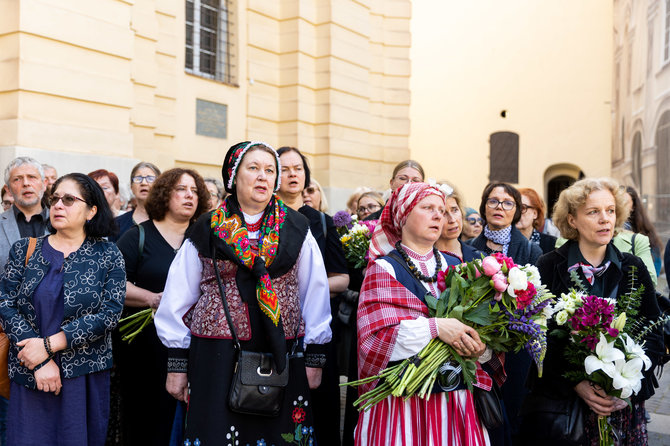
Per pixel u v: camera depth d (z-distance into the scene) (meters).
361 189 7.32
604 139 20.50
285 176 4.18
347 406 4.00
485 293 2.77
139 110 10.20
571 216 3.31
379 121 15.65
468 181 21.47
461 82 21.62
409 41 16.03
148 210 4.14
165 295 3.18
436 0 21.91
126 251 4.01
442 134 21.73
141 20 10.19
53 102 8.10
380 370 2.73
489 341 2.76
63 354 3.29
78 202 3.45
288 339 3.11
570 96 20.78
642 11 16.36
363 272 4.22
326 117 13.63
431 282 2.89
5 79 7.82
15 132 7.68
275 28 13.32
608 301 2.89
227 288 3.04
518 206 4.48
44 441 3.26
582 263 3.27
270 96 13.25
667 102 14.03
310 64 13.57
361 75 14.49
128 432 3.98
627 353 2.92
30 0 7.79
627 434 3.21
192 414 2.96
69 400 3.29
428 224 2.86
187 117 11.55
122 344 3.98
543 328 2.75
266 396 2.92
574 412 3.04
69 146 8.23
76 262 3.45
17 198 4.67
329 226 4.20
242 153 3.16
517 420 3.51
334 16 13.59
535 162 21.11
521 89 21.17
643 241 4.22
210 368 2.97
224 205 3.18
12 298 3.38
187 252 3.18
